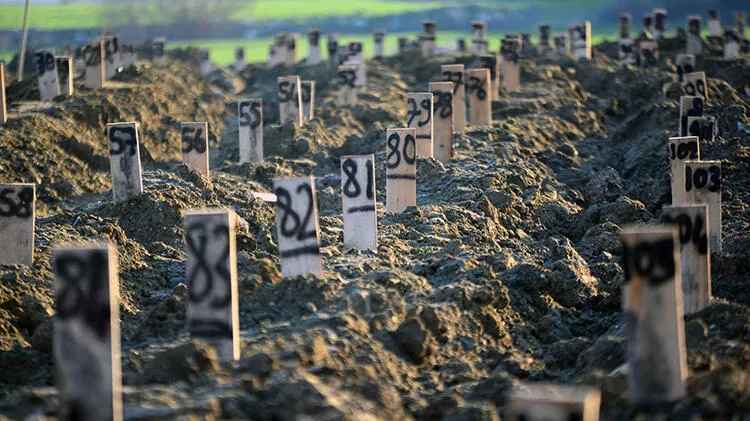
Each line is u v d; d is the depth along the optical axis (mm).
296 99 61812
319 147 59062
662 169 52750
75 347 23312
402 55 95812
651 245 24031
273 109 75250
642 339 24281
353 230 36969
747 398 24484
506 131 60344
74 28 155875
